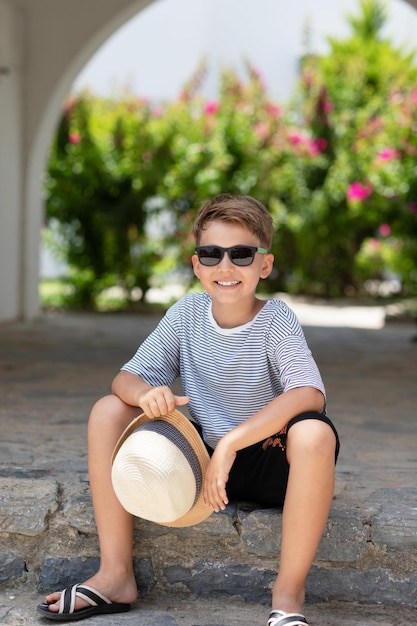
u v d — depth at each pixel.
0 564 3.10
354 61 13.73
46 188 11.20
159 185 11.20
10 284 9.47
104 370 6.37
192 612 2.91
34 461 3.57
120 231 11.20
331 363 7.03
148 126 11.30
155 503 2.66
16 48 9.02
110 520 2.88
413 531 2.95
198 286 11.94
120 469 2.69
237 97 12.17
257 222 2.84
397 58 14.70
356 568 2.98
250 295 2.88
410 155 10.42
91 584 2.84
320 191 12.42
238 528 3.01
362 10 15.59
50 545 3.10
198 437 2.78
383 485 3.36
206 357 2.94
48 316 10.52
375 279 14.21
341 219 12.48
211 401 2.97
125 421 2.91
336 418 4.77
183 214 11.56
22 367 6.41
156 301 12.58
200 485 2.77
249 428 2.68
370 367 6.85
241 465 2.96
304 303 13.06
